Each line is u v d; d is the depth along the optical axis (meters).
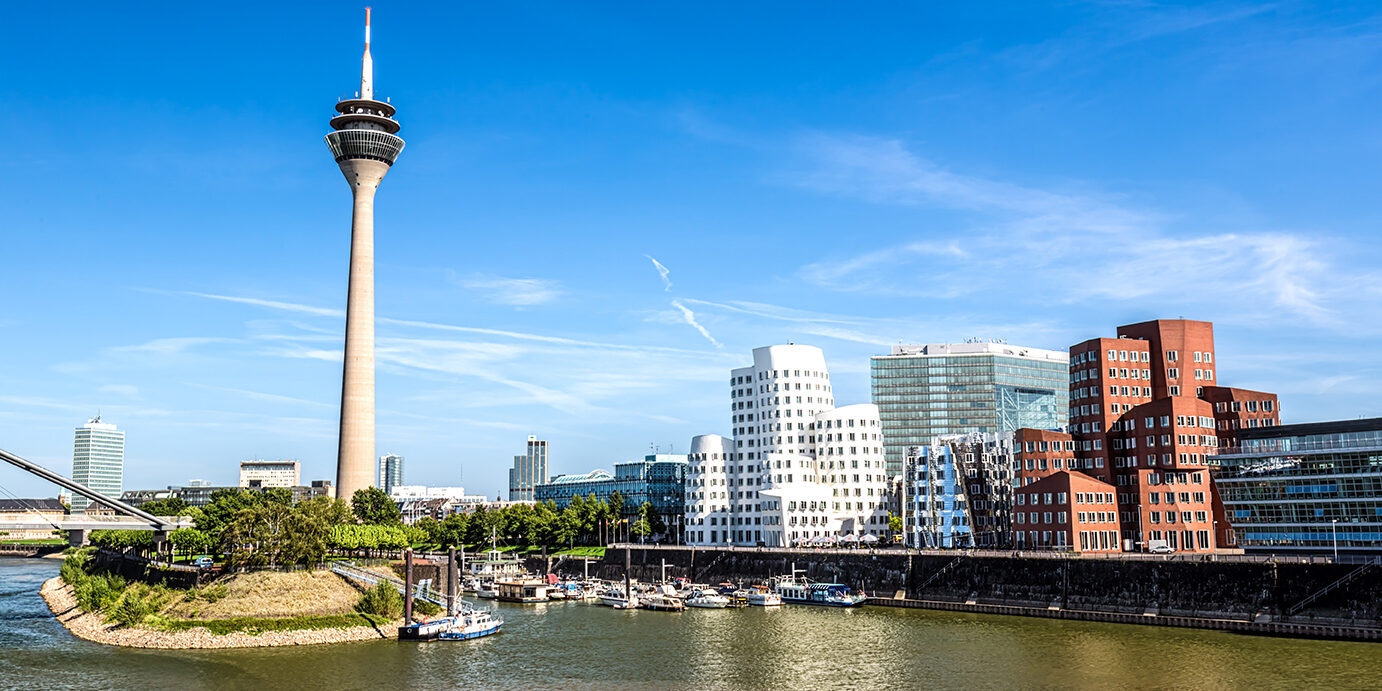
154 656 175.38
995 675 152.00
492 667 165.25
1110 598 199.88
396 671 162.25
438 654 177.38
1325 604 172.00
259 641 186.75
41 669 163.38
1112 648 168.25
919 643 180.62
